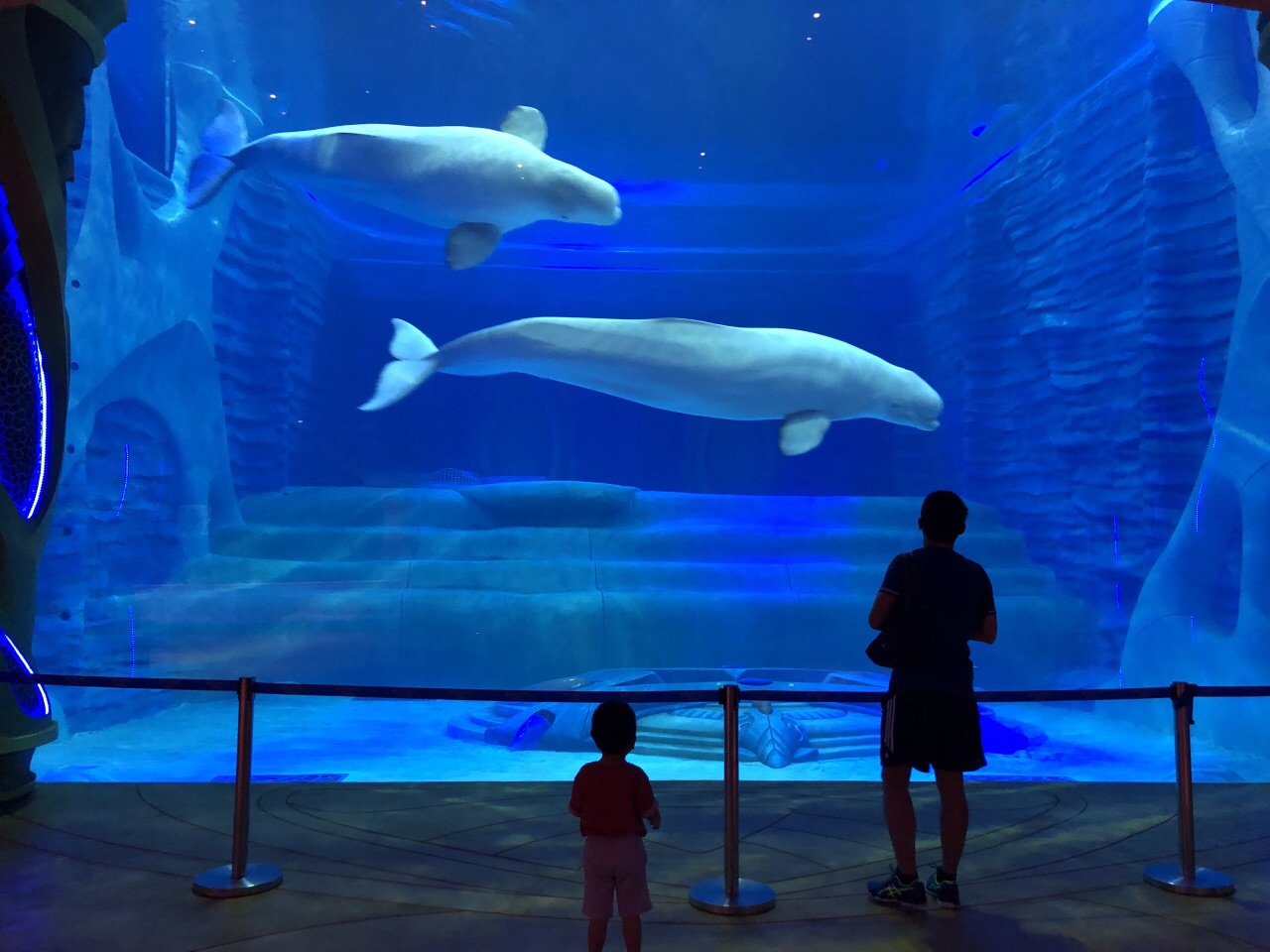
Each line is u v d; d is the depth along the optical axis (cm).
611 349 1184
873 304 2711
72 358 1074
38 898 377
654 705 975
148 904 370
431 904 373
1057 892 390
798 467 2869
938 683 357
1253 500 962
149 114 1531
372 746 983
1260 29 499
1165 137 1233
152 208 1355
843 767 870
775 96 1908
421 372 1233
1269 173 990
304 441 2250
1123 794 562
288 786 574
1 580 546
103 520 1212
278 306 1942
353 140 1154
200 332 1475
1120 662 1242
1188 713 397
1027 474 1664
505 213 1157
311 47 1792
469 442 2912
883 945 330
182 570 1389
